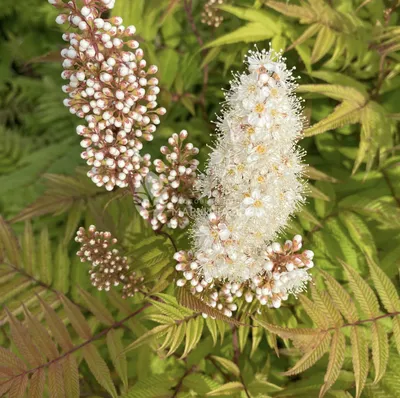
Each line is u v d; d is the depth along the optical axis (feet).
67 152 1.26
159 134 1.00
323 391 0.59
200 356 0.80
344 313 0.64
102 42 0.52
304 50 0.85
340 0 0.94
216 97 1.10
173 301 0.63
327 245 0.81
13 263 0.84
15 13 1.86
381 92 0.88
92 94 0.54
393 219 0.76
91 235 0.68
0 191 1.16
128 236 0.77
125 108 0.55
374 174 0.87
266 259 0.58
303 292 0.77
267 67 0.53
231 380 0.78
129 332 0.85
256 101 0.53
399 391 0.70
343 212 0.81
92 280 0.70
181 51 1.07
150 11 0.91
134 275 0.72
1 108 1.72
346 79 0.82
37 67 1.79
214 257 0.57
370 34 0.88
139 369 0.78
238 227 0.56
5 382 0.63
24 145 1.44
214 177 0.59
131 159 0.60
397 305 0.65
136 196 0.66
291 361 0.82
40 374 0.65
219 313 0.55
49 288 0.84
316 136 0.93
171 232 0.71
